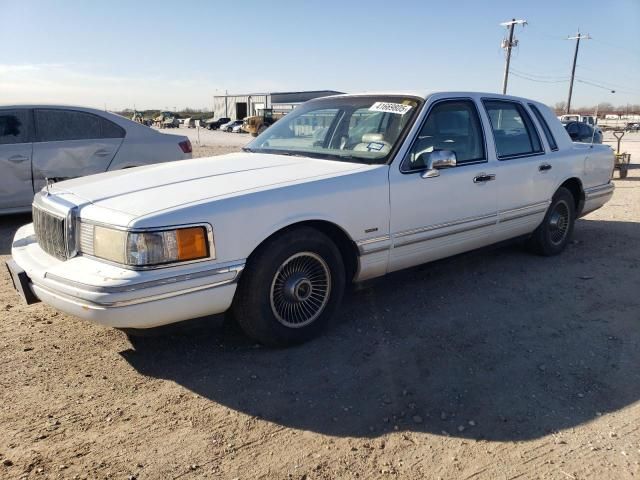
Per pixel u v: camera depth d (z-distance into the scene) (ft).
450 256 15.39
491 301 14.98
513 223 16.80
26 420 9.52
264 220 11.01
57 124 25.13
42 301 11.11
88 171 25.64
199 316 10.68
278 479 8.10
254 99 248.32
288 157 14.42
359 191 12.48
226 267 10.54
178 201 10.52
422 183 13.67
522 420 9.55
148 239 9.76
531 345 12.37
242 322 11.57
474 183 15.03
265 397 10.30
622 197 33.50
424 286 16.11
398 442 8.96
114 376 11.05
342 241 12.84
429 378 10.93
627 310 14.44
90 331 13.06
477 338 12.70
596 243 21.43
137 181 12.16
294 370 11.26
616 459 8.51
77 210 10.80
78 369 11.31
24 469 8.25
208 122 231.71
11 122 24.31
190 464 8.41
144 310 9.80
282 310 11.85
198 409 9.91
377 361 11.62
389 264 13.53
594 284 16.44
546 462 8.46
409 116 14.10
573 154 19.03
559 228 19.31
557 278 16.96
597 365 11.49
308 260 12.03
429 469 8.32
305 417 9.67
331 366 11.41
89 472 8.21
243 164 13.65
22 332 12.98
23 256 11.93
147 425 9.42
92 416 9.68
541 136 17.97
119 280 9.58
